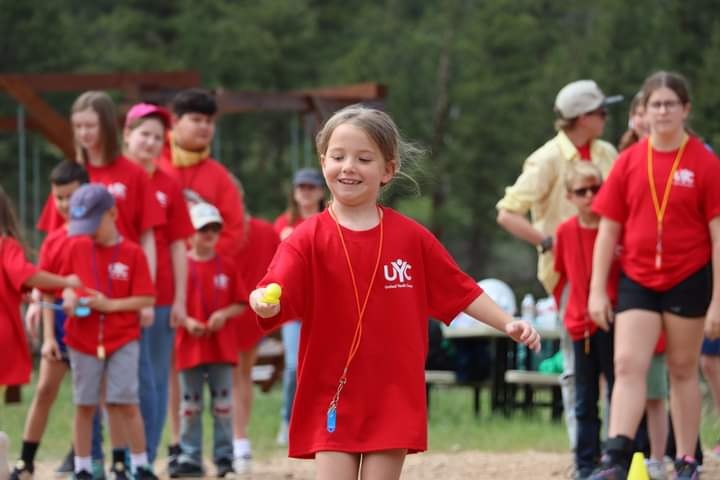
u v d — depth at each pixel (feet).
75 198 65.21
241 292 74.95
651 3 211.20
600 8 238.27
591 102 69.26
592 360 65.51
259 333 80.94
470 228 277.85
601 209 61.57
